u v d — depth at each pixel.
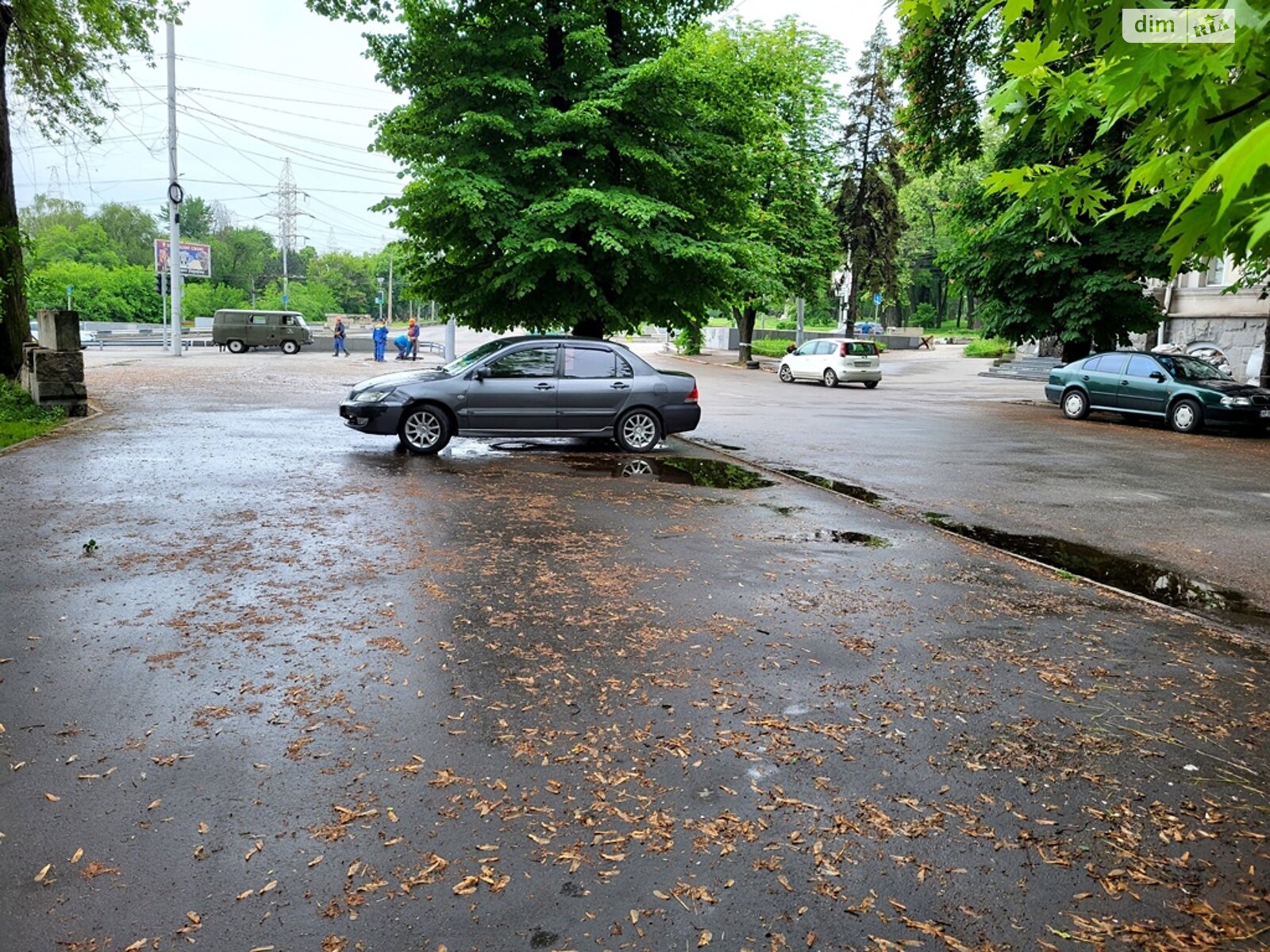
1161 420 19.45
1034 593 6.54
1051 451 14.67
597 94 14.38
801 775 3.73
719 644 5.25
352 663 4.84
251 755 3.81
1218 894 2.97
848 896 2.93
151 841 3.18
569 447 13.83
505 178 14.20
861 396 26.55
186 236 100.31
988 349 49.62
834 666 4.96
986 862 3.14
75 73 19.73
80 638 5.12
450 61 14.43
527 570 6.73
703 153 15.37
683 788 3.61
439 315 16.98
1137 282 20.23
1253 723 4.33
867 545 7.91
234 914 2.80
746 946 2.69
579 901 2.89
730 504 9.64
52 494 9.05
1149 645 5.45
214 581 6.28
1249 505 10.30
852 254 40.25
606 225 13.76
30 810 3.36
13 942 2.66
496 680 4.66
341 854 3.13
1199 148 2.34
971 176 57.47
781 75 25.56
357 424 12.35
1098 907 2.90
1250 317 25.19
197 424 14.91
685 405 13.40
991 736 4.13
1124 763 3.89
